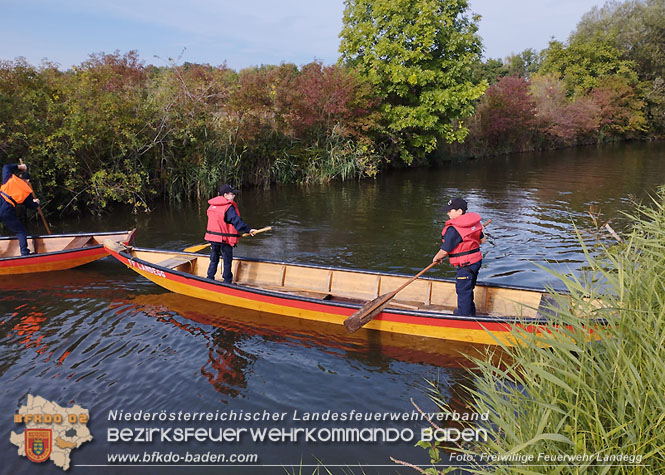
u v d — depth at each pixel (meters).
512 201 14.21
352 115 19.50
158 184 14.34
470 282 5.29
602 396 2.54
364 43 20.47
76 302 6.70
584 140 38.75
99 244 8.40
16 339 5.54
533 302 5.59
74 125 11.33
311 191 16.56
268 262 7.15
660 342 2.55
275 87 17.33
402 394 4.41
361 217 12.19
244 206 13.80
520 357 3.20
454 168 23.33
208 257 7.50
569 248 9.09
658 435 2.25
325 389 4.51
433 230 10.72
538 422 2.61
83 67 13.47
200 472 3.48
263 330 5.86
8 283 7.44
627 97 39.69
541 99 34.81
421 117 20.28
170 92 14.27
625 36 42.34
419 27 19.41
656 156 27.30
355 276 6.64
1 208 7.93
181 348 5.36
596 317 2.90
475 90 20.22
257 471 3.48
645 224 5.00
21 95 11.20
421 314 5.39
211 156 15.24
